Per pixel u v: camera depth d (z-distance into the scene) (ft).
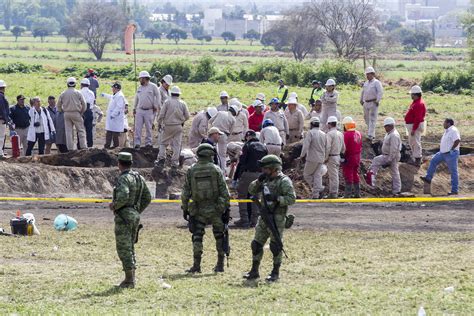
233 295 86.58
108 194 164.66
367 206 151.94
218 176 97.91
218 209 98.37
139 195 90.58
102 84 492.95
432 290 88.33
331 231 126.93
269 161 92.02
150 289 89.51
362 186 173.27
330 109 192.65
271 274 94.73
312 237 122.11
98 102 358.23
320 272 98.84
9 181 157.69
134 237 90.99
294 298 85.25
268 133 148.56
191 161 176.24
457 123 306.55
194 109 334.03
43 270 99.09
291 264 104.37
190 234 123.95
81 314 77.51
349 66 542.98
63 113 187.93
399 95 440.86
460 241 119.75
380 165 172.86
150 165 179.52
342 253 110.73
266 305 82.33
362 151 197.47
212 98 396.78
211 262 105.91
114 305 82.79
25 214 124.98
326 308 80.89
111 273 98.17
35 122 190.60
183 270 101.09
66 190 162.40
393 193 171.94
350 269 100.63
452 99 424.46
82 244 115.65
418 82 541.75
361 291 87.81
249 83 531.91
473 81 499.51
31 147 191.11
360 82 533.96
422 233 125.90
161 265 104.12
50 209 143.23
